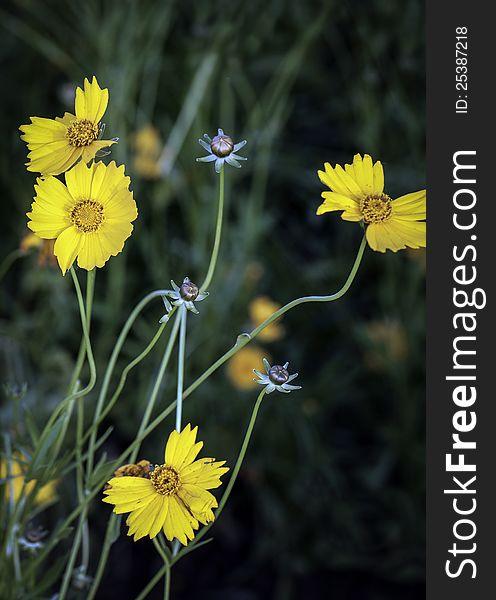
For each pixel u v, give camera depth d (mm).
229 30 2031
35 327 1812
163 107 2227
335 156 2254
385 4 2150
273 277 2078
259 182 1962
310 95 2316
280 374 840
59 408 895
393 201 857
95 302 1867
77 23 2191
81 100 872
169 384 1791
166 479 825
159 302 1923
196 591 1771
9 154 2131
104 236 837
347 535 1804
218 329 1857
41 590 1002
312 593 1783
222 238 1953
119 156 1861
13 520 981
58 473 949
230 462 1812
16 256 1184
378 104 2180
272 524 1800
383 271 2074
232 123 2088
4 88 2219
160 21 2014
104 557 973
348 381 1910
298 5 2225
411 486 1856
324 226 2195
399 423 1920
